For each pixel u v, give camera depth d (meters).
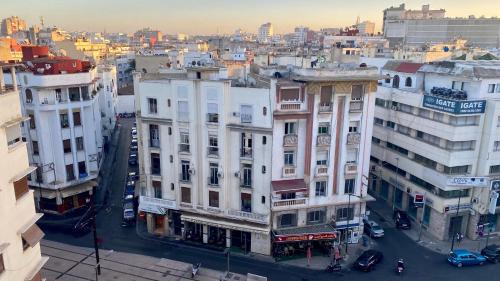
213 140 51.31
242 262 50.53
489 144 54.91
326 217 53.38
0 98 26.80
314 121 49.66
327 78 47.91
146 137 54.03
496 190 55.97
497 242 58.31
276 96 48.28
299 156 51.19
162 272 44.72
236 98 49.41
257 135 49.62
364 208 54.97
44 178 61.25
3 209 26.80
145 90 52.47
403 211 65.25
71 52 117.25
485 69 56.91
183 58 113.81
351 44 153.50
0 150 26.48
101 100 92.81
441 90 59.62
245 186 51.66
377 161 72.88
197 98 50.25
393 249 55.47
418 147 61.38
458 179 55.25
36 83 58.06
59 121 60.16
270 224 51.59
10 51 82.06
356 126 51.69
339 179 52.34
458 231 59.91
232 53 127.50
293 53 98.62
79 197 64.94
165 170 54.19
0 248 26.16
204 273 44.81
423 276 49.09
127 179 78.00
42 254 48.25
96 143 67.56
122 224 59.28
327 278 47.88
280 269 49.38
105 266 45.84
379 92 70.81
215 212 52.62
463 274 49.88
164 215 55.59
